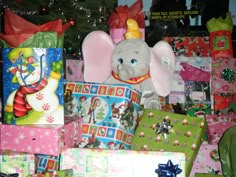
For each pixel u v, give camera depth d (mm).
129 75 1432
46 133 1091
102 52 1526
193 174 1405
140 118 1434
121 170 1164
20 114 1153
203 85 1728
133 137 1361
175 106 1711
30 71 1136
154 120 1361
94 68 1536
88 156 1186
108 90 1335
